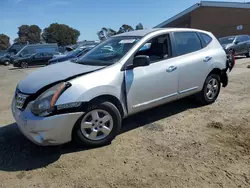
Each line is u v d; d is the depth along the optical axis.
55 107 3.33
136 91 4.09
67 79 3.58
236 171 3.10
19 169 3.35
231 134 4.09
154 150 3.68
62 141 3.50
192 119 4.80
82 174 3.19
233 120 4.67
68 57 13.84
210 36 5.57
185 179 2.99
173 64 4.58
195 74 4.99
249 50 16.75
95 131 3.75
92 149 3.78
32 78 3.88
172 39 4.71
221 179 2.96
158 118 4.91
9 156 3.69
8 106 6.68
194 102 5.65
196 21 27.84
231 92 6.68
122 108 3.99
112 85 3.79
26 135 3.49
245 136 4.00
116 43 4.56
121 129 4.46
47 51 24.78
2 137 4.36
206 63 5.18
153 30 4.66
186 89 4.90
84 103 3.51
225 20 25.58
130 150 3.71
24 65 22.02
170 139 4.01
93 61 4.29
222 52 5.60
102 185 2.96
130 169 3.24
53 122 3.33
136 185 2.92
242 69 10.80
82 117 3.61
